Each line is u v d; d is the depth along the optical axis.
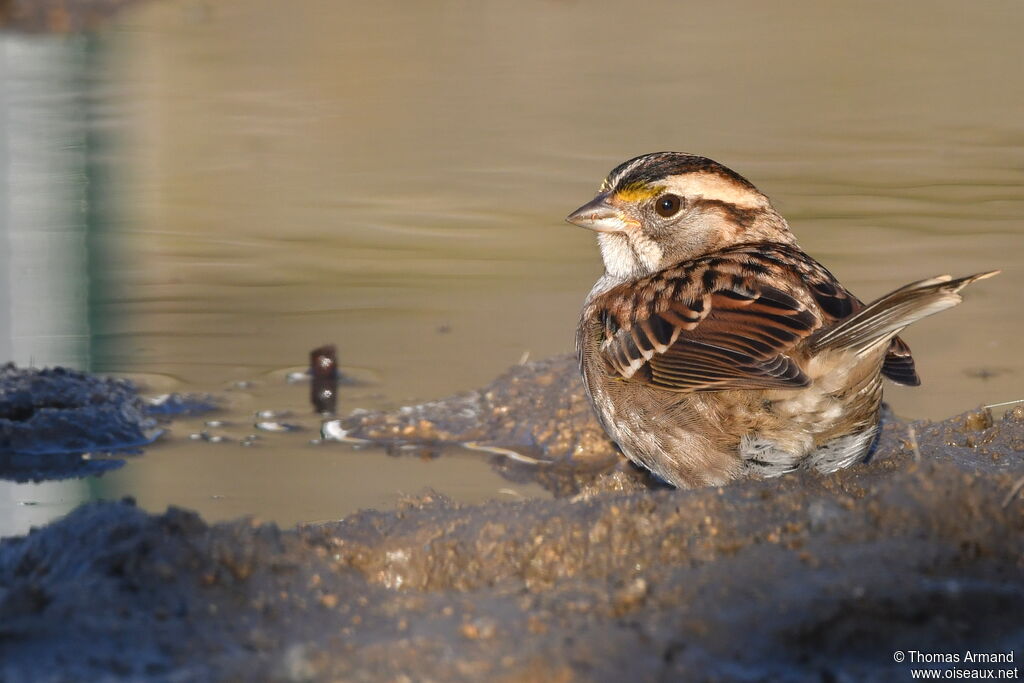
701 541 6.89
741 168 18.86
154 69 25.88
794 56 27.83
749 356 8.61
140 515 6.80
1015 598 6.25
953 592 6.22
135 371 12.45
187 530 6.78
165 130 21.66
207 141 21.09
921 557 6.57
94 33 28.94
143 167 19.72
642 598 6.30
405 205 17.97
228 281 15.02
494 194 18.33
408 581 7.04
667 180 10.72
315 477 10.20
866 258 14.75
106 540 6.57
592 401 9.95
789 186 17.86
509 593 6.57
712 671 5.73
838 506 7.13
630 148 20.39
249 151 20.61
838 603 6.14
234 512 9.36
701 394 8.90
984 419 9.95
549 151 20.39
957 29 30.50
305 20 31.64
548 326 13.62
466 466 10.57
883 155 19.56
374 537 7.21
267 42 28.83
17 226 16.81
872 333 8.20
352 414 11.58
